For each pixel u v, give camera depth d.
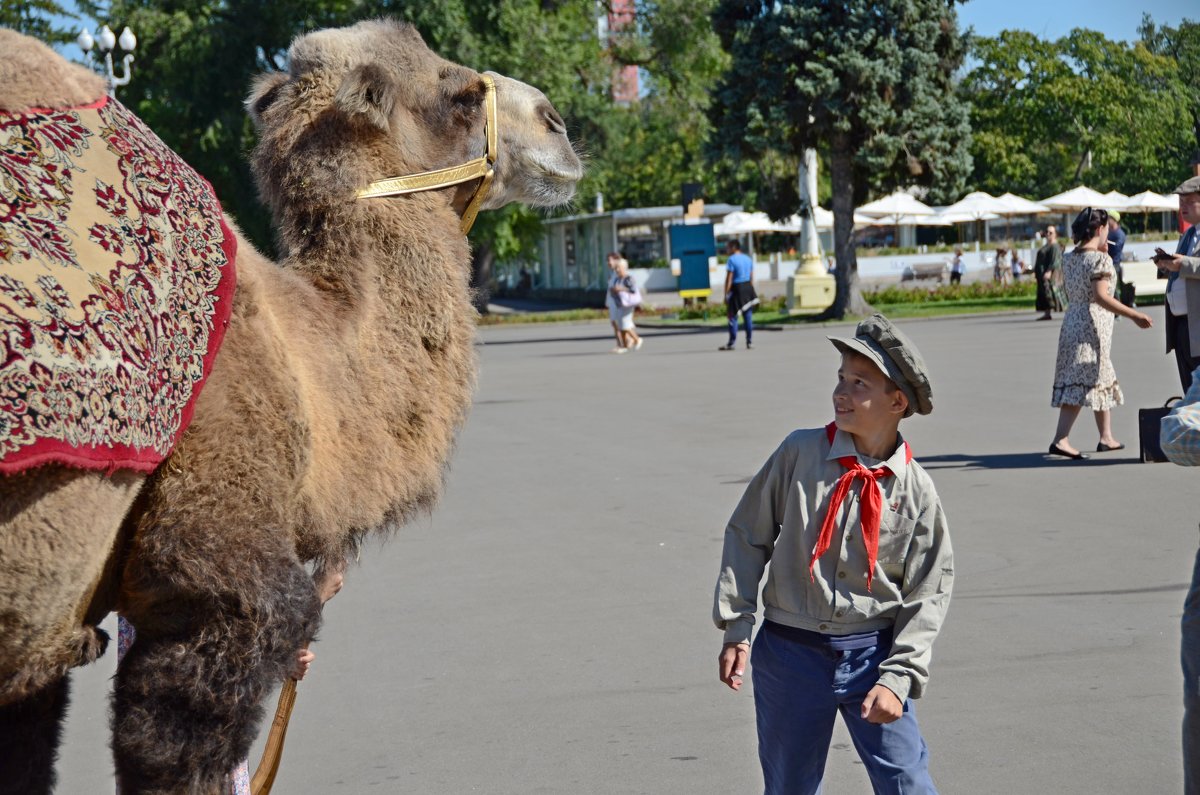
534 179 4.42
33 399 2.54
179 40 35.81
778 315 38.41
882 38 33.06
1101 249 10.95
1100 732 5.02
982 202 50.50
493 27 36.25
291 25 36.25
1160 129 71.50
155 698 2.99
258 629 3.04
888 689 3.62
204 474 3.03
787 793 3.94
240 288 3.21
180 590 3.00
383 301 3.71
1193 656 3.95
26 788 3.29
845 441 3.85
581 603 7.13
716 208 56.22
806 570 3.87
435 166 4.02
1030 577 7.21
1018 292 43.03
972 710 5.29
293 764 5.02
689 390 17.78
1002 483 9.95
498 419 15.40
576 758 5.00
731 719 5.38
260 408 3.13
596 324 41.09
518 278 68.69
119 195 2.92
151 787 2.99
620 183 72.00
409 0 34.19
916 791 3.75
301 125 3.83
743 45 34.09
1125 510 8.87
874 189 36.03
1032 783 4.58
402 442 3.65
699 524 9.06
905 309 37.00
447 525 9.32
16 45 2.95
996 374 17.78
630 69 58.62
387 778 4.86
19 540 2.62
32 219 2.70
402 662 6.21
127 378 2.74
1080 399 10.95
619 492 10.35
